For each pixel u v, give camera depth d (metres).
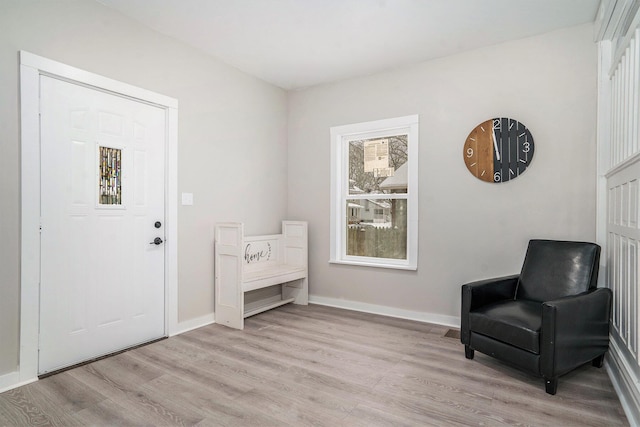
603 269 2.64
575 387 2.12
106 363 2.46
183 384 2.16
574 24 2.77
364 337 3.00
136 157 2.81
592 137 2.72
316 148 4.15
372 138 3.86
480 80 3.17
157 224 2.95
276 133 4.21
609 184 2.53
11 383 2.13
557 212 2.86
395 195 3.69
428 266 3.43
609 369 2.32
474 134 3.18
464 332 2.52
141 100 2.83
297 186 4.30
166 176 3.02
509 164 3.03
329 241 4.05
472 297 2.48
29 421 1.78
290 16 2.70
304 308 3.94
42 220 2.27
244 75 3.76
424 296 3.46
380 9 2.59
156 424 1.76
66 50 2.36
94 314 2.55
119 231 2.70
